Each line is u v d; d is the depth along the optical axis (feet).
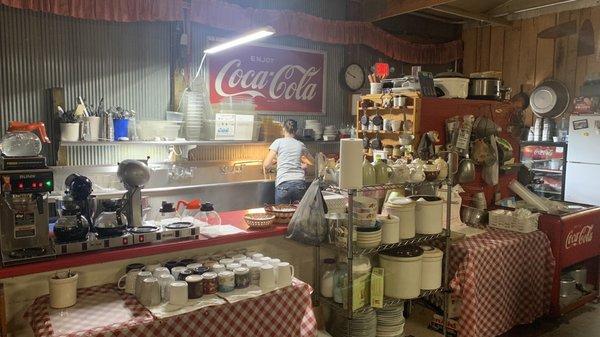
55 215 10.98
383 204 10.80
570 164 17.65
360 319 9.07
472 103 12.79
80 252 7.18
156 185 14.56
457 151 11.23
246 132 15.69
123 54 14.39
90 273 7.39
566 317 12.03
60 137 12.59
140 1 14.12
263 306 7.05
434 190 11.06
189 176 15.35
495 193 13.17
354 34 19.26
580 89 18.71
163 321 6.20
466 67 22.79
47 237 7.01
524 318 11.13
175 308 6.50
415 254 9.26
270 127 16.71
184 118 15.08
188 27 15.31
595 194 17.01
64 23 13.30
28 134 7.63
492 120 13.15
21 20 12.67
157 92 15.14
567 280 12.58
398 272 9.20
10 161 6.64
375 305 8.83
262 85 17.42
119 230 7.60
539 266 11.25
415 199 10.13
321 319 9.46
